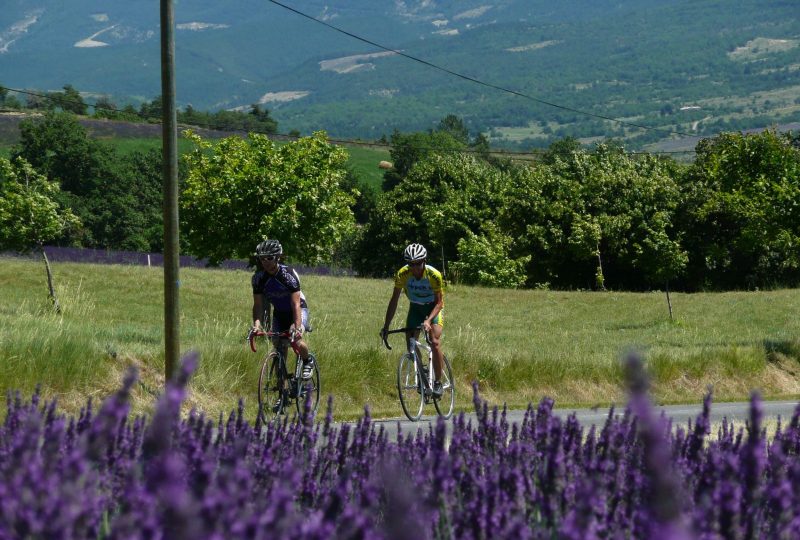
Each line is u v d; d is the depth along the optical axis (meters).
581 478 5.95
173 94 22.53
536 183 121.62
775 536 5.07
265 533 3.65
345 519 3.91
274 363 20.31
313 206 67.75
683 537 2.81
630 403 2.96
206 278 76.25
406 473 7.06
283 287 20.28
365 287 82.31
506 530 4.75
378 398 27.83
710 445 7.70
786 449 7.05
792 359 42.97
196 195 66.56
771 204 51.12
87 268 72.62
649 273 97.06
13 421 6.39
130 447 6.15
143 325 46.19
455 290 85.81
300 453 7.46
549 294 85.94
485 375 32.03
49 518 3.37
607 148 137.88
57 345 22.48
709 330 60.44
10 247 51.62
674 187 115.38
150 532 3.27
